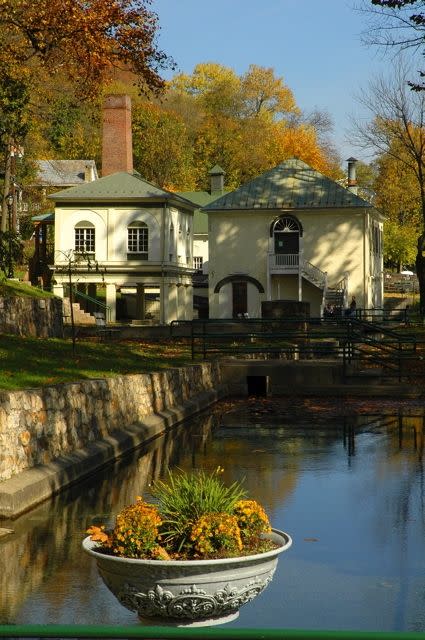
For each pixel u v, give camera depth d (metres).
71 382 18.75
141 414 22.80
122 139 68.81
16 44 33.59
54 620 9.05
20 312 33.25
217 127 127.62
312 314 66.19
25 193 76.06
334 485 16.27
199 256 88.44
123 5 33.22
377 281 72.06
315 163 125.38
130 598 7.56
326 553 11.82
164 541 7.82
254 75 137.62
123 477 16.91
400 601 9.88
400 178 100.62
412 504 14.68
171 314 64.75
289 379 32.09
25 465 15.27
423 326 50.94
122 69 35.16
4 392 15.23
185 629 5.21
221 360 32.81
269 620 9.27
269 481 16.64
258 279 67.00
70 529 12.89
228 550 7.67
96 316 48.97
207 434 23.03
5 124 35.91
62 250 63.28
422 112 64.12
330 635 5.08
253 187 68.19
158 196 62.50
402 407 28.80
